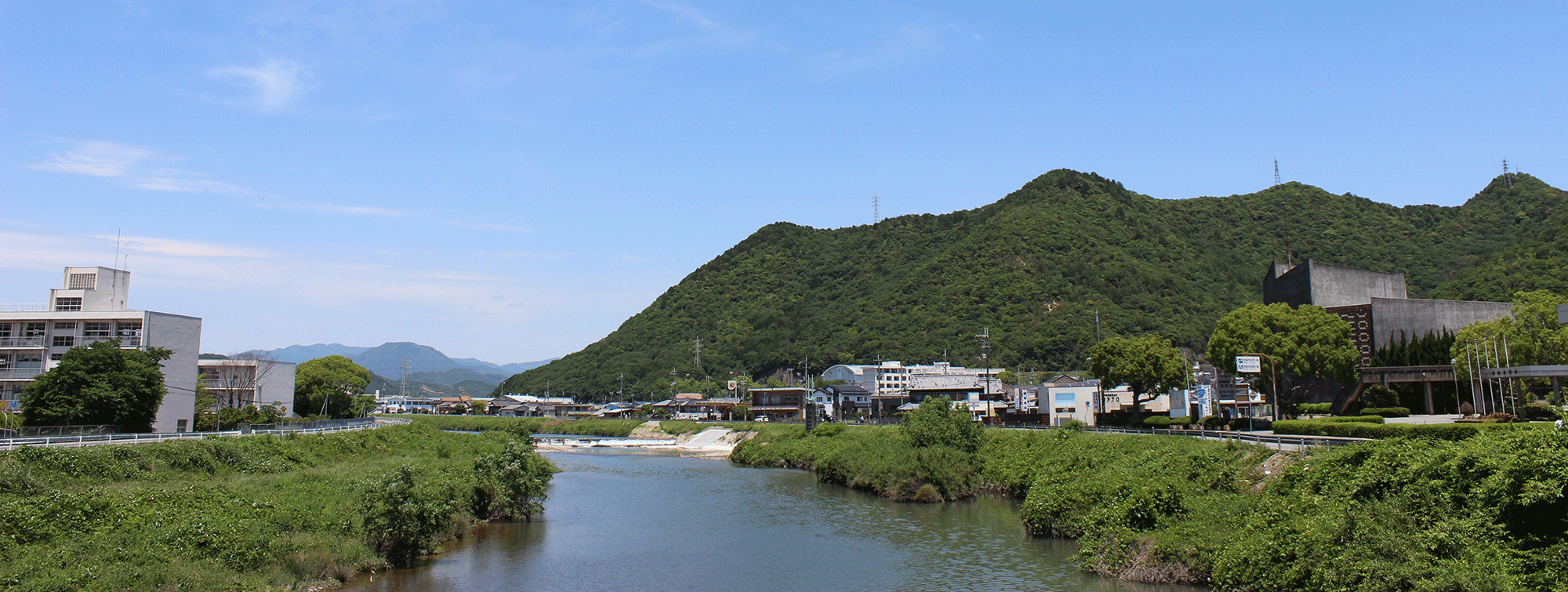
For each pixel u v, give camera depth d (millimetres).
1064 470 52219
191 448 49062
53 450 40125
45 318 76625
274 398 106938
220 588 28109
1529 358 71125
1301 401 88562
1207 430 63781
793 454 89312
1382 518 26422
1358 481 29750
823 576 36469
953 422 66500
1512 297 138375
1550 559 22531
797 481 74188
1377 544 25031
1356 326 94500
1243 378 84688
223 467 49906
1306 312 74375
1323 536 26750
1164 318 195750
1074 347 182750
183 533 30969
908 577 35656
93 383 58031
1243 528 31438
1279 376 74062
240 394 95250
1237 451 43906
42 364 76750
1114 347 84750
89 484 39156
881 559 39312
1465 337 75500
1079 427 64062
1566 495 23141
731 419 151750
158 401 61844
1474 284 148250
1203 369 116312
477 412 197000
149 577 26953
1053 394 101188
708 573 37188
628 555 40938
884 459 64750
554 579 36062
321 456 62125
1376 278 103188
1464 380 74562
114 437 51906
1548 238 149625
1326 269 99938
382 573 35906
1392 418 73125
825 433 96500
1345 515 26922
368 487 40469
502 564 38656
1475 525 24609
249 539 31969
